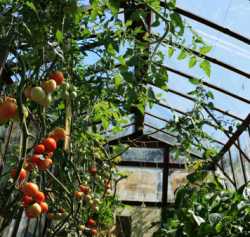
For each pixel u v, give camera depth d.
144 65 2.83
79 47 3.11
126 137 7.29
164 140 7.46
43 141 2.05
